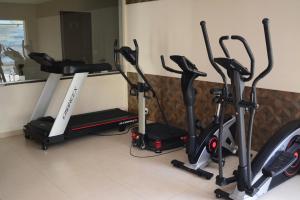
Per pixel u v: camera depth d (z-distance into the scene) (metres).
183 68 3.34
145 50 5.21
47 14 4.77
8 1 4.42
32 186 3.20
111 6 5.45
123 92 5.75
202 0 4.25
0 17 4.39
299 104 3.54
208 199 2.94
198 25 4.36
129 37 5.48
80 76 4.25
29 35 4.67
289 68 3.56
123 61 5.63
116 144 4.39
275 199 2.92
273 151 3.07
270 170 2.94
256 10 3.73
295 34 3.46
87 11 5.18
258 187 2.85
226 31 4.05
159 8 4.85
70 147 4.29
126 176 3.41
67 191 3.10
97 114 5.05
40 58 4.16
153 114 5.27
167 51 4.85
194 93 3.47
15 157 3.95
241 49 3.93
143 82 4.05
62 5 4.90
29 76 4.79
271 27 3.64
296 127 3.27
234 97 2.71
